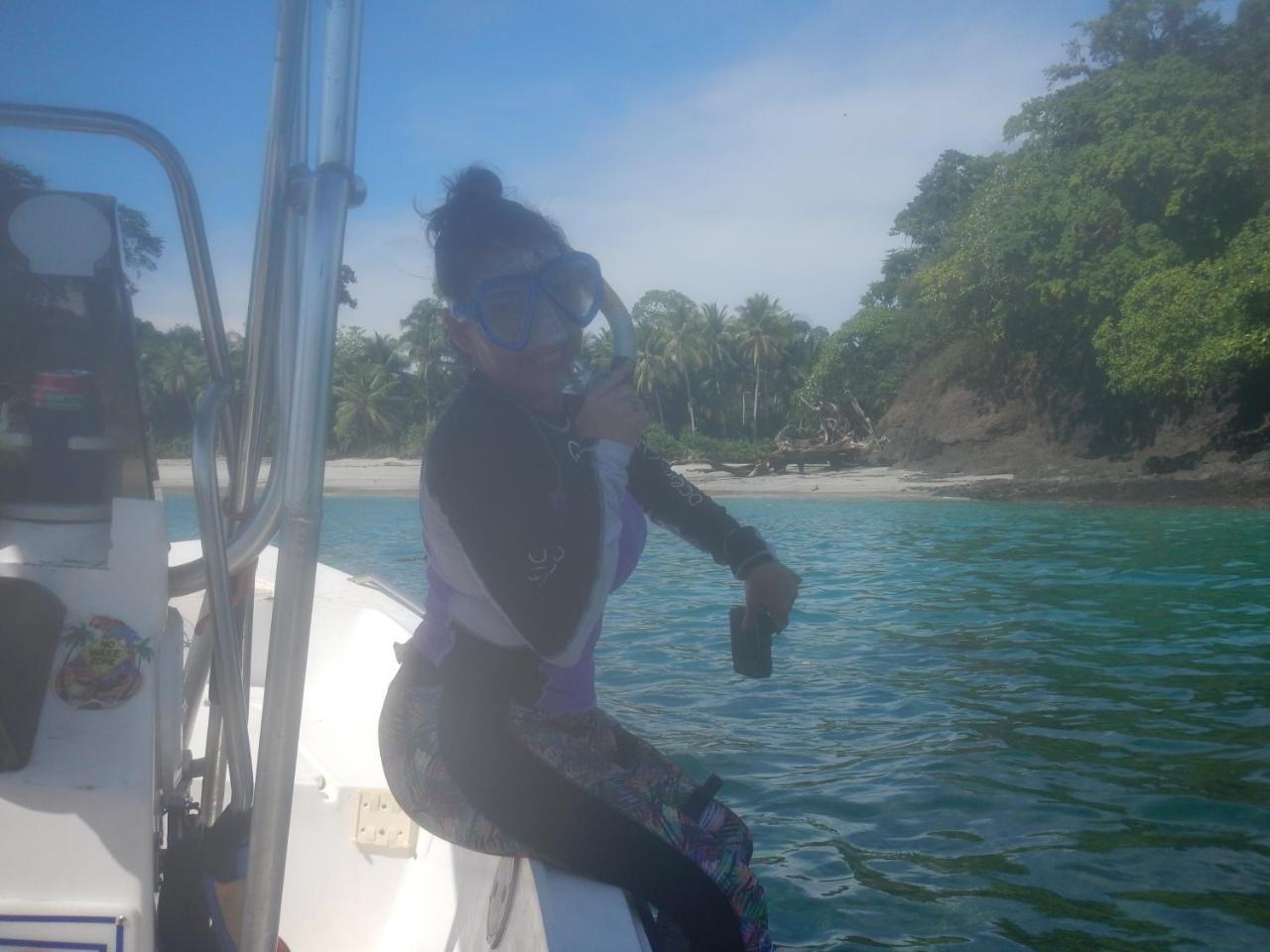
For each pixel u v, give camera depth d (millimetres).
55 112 1541
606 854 1462
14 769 1446
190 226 1628
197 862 1688
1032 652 7883
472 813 1524
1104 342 30453
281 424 1522
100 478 1567
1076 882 3691
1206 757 5148
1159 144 31766
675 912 1468
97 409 1563
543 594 1429
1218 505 26391
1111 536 17812
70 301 1536
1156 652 7844
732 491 34500
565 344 1548
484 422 1481
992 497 30000
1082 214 32625
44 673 1480
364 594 3461
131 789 1476
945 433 38500
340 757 2568
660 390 67688
